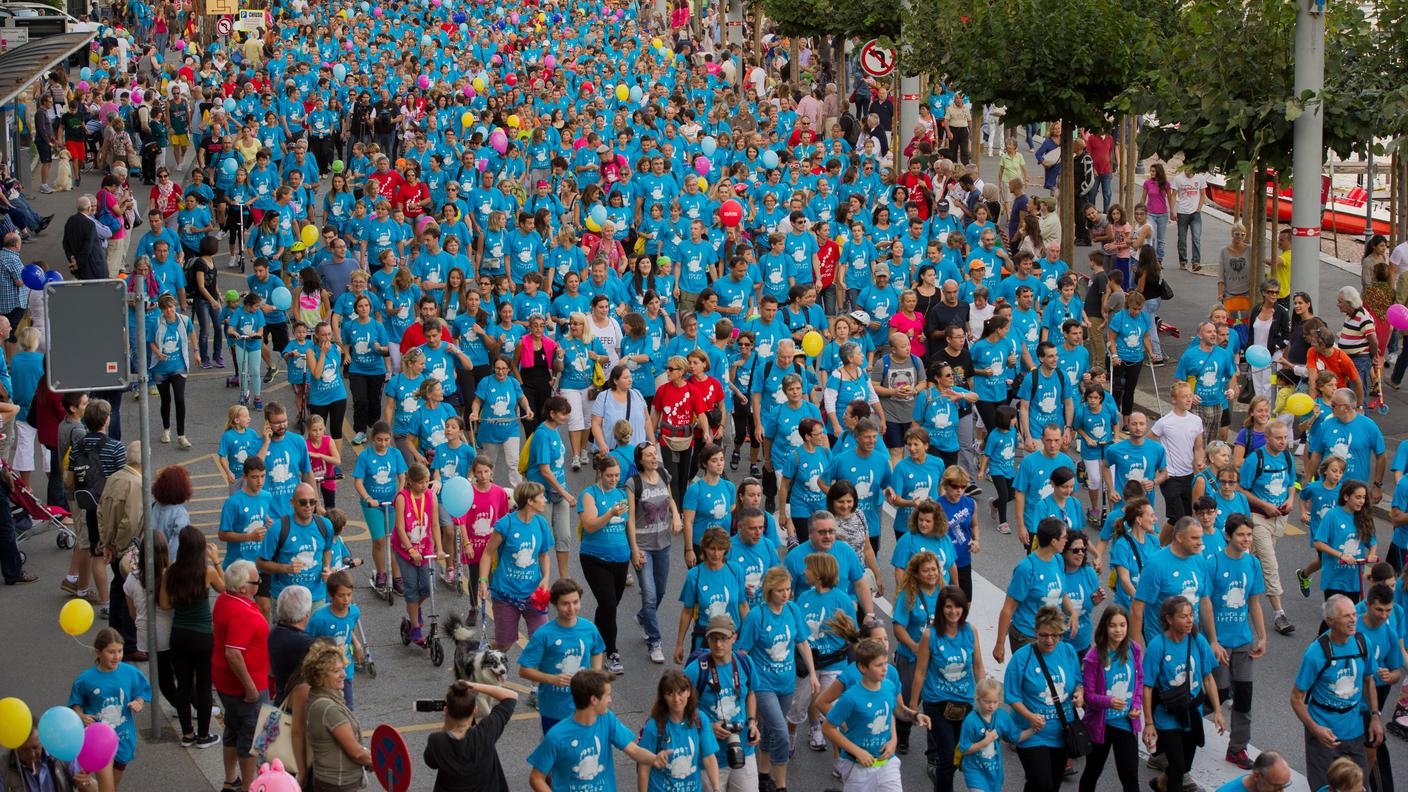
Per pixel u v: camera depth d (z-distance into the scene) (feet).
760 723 60.80
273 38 261.65
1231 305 120.67
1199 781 64.03
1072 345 95.61
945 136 195.52
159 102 190.49
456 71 228.63
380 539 80.18
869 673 56.39
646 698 70.69
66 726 52.16
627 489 73.56
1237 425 107.55
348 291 104.78
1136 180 199.21
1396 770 65.82
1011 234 139.13
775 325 101.96
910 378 91.35
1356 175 184.24
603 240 120.78
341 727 54.80
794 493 79.30
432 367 96.68
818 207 143.02
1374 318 113.50
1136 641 65.77
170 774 63.82
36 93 186.91
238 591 61.26
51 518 85.56
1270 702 71.00
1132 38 127.44
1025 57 130.11
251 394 113.80
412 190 144.56
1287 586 83.41
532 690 70.33
